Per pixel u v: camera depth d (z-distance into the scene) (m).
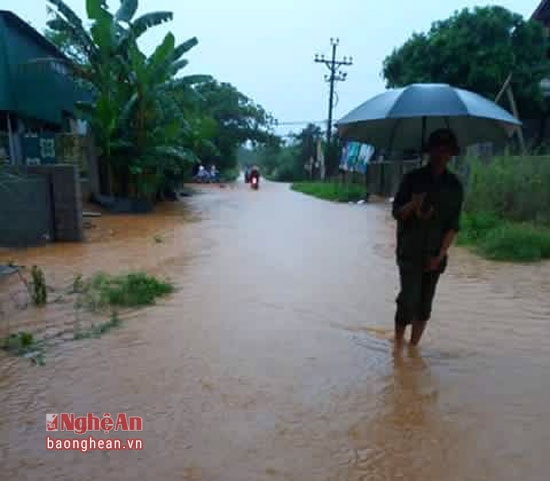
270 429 3.23
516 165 11.27
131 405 3.54
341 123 4.94
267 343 4.70
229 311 5.64
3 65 15.01
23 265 8.09
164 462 2.89
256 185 33.16
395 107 4.45
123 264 8.12
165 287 6.43
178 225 13.16
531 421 3.34
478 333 5.01
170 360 4.30
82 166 16.50
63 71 18.59
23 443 3.09
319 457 2.94
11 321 5.32
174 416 3.39
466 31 19.14
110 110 15.78
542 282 7.00
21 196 9.80
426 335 4.95
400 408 3.51
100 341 4.74
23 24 15.63
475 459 2.93
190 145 21.72
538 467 2.85
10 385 3.86
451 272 7.60
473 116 4.34
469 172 12.45
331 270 7.73
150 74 16.30
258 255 8.87
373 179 25.25
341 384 3.88
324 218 14.88
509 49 18.81
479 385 3.87
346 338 4.86
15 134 15.27
